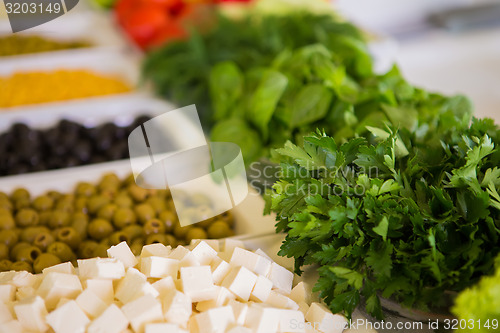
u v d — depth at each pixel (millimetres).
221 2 1066
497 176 418
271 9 971
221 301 415
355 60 677
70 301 385
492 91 1118
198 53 806
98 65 985
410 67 1170
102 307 393
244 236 497
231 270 437
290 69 635
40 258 479
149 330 378
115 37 1089
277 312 408
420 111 562
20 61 937
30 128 707
